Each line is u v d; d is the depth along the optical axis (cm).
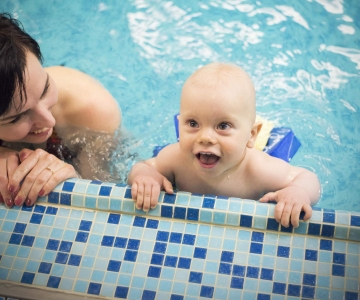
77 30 296
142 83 272
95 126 219
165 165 195
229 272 155
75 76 222
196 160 171
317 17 294
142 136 245
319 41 283
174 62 280
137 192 167
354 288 150
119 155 224
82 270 160
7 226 169
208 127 164
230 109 162
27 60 156
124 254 162
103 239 165
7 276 161
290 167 194
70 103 213
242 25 293
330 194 224
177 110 258
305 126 248
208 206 164
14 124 164
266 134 212
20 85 153
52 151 214
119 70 278
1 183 172
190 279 155
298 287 151
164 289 155
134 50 286
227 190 194
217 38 288
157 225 165
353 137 245
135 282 157
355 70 271
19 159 179
